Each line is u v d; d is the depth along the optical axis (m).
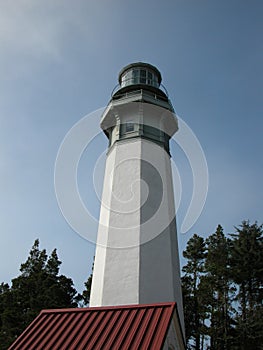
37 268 37.22
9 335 30.02
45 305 31.73
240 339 27.81
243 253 32.72
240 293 31.20
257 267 31.67
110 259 20.08
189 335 31.31
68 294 35.78
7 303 32.69
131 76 28.83
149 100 25.64
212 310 31.19
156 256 20.17
